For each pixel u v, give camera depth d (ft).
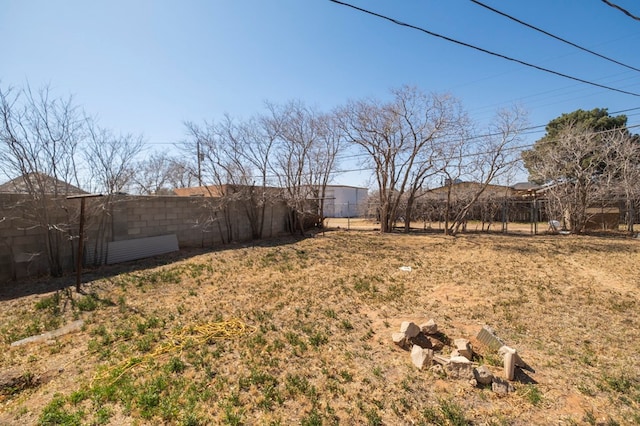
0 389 9.97
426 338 13.25
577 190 49.29
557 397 9.57
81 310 16.57
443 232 54.39
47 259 22.61
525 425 8.36
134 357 11.69
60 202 23.18
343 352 12.39
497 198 56.44
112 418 8.48
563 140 50.42
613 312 16.88
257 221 45.98
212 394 9.54
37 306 16.84
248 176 44.32
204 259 29.30
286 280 22.97
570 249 36.09
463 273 25.46
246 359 11.74
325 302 18.35
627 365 11.53
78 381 10.32
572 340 13.61
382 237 47.65
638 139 52.90
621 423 8.46
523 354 12.31
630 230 49.96
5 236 20.52
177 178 67.00
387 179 53.42
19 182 21.88
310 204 56.18
